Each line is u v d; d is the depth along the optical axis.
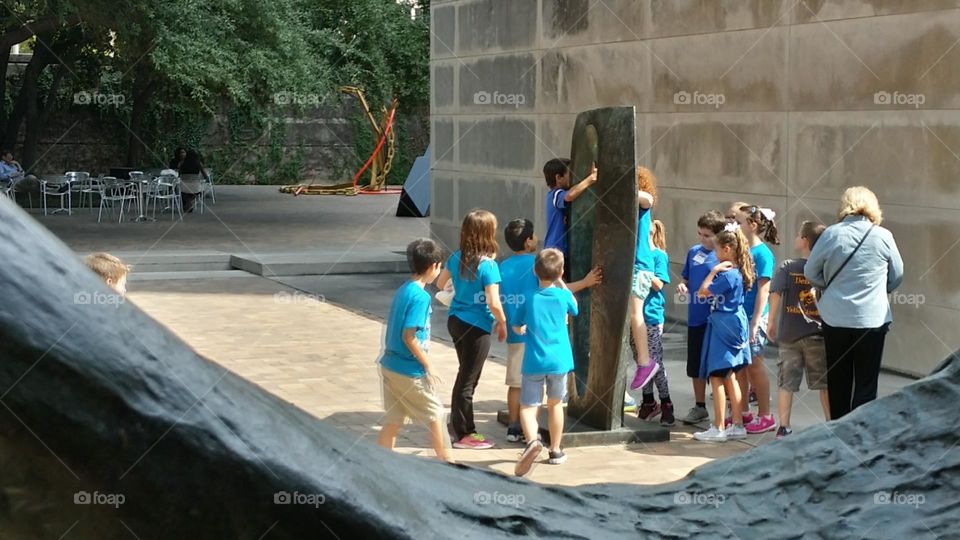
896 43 10.40
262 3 26.89
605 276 8.03
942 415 1.95
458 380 7.84
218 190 36.66
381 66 38.62
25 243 1.24
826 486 1.87
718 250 8.01
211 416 1.31
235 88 25.97
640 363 8.33
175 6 25.25
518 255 8.04
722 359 7.92
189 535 1.30
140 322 1.31
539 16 15.80
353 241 22.08
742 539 1.77
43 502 1.25
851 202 7.20
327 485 1.37
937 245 10.12
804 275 7.35
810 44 11.36
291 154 40.12
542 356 7.16
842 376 7.21
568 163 8.53
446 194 18.94
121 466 1.26
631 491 1.90
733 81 12.43
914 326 10.34
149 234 22.67
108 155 37.12
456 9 18.22
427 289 16.66
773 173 11.94
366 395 9.29
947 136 9.97
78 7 23.00
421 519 1.46
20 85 35.19
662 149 13.65
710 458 7.60
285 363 10.70
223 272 18.44
